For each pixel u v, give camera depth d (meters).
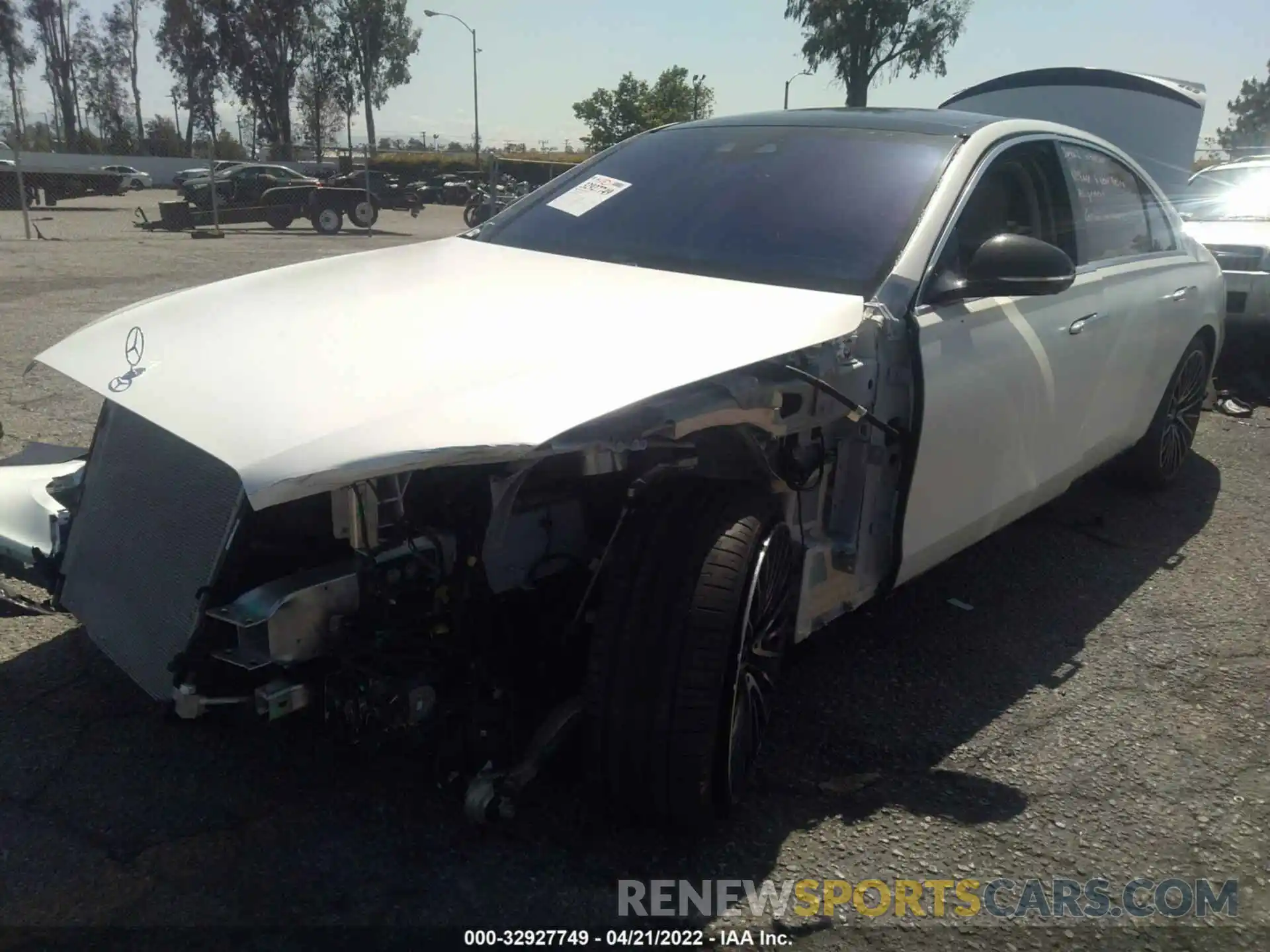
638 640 2.36
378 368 2.32
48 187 29.92
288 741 2.89
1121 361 4.23
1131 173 4.64
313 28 72.31
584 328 2.53
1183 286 4.83
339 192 23.52
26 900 2.29
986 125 3.65
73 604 2.84
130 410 2.41
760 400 2.49
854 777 2.88
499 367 2.29
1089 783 2.92
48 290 10.95
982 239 3.44
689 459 2.54
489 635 2.47
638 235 3.43
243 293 3.01
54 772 2.74
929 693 3.38
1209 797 2.88
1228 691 3.48
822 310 2.72
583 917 2.31
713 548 2.39
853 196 3.32
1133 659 3.68
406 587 2.33
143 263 14.23
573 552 2.62
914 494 3.04
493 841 2.53
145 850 2.46
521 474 2.27
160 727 2.95
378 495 2.22
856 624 3.86
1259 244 7.50
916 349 2.89
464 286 2.96
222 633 2.38
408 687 2.29
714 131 3.91
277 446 2.05
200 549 2.43
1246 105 84.88
